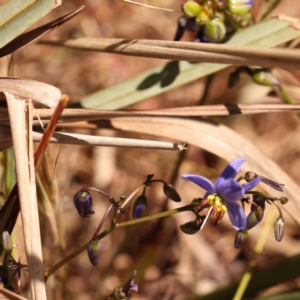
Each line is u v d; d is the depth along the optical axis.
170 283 0.45
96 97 0.37
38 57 0.54
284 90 0.39
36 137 0.32
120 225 0.31
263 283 0.39
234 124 0.56
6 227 0.32
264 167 0.36
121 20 0.56
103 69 0.54
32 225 0.30
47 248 0.42
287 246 0.48
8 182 0.36
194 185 0.49
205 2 0.36
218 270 0.47
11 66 0.35
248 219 0.31
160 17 0.57
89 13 0.54
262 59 0.30
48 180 0.35
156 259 0.46
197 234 0.48
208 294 0.40
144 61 0.56
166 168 0.49
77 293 0.43
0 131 0.32
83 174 0.49
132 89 0.37
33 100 0.32
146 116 0.36
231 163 0.30
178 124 0.36
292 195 0.36
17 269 0.31
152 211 0.46
